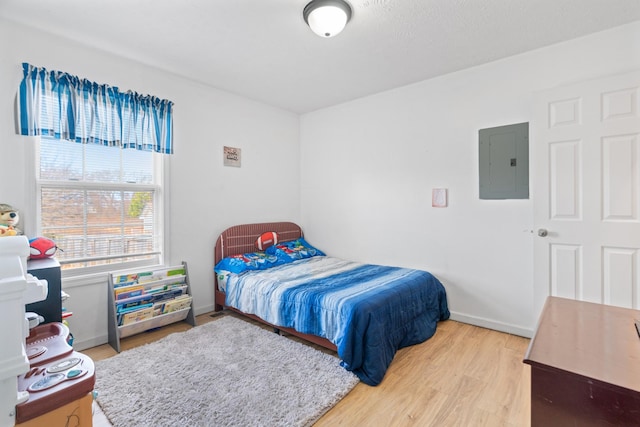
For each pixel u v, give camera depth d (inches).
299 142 168.9
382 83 124.6
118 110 100.6
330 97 141.1
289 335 104.8
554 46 94.5
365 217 141.9
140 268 108.0
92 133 95.0
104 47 95.2
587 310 49.3
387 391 72.7
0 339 28.7
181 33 87.5
